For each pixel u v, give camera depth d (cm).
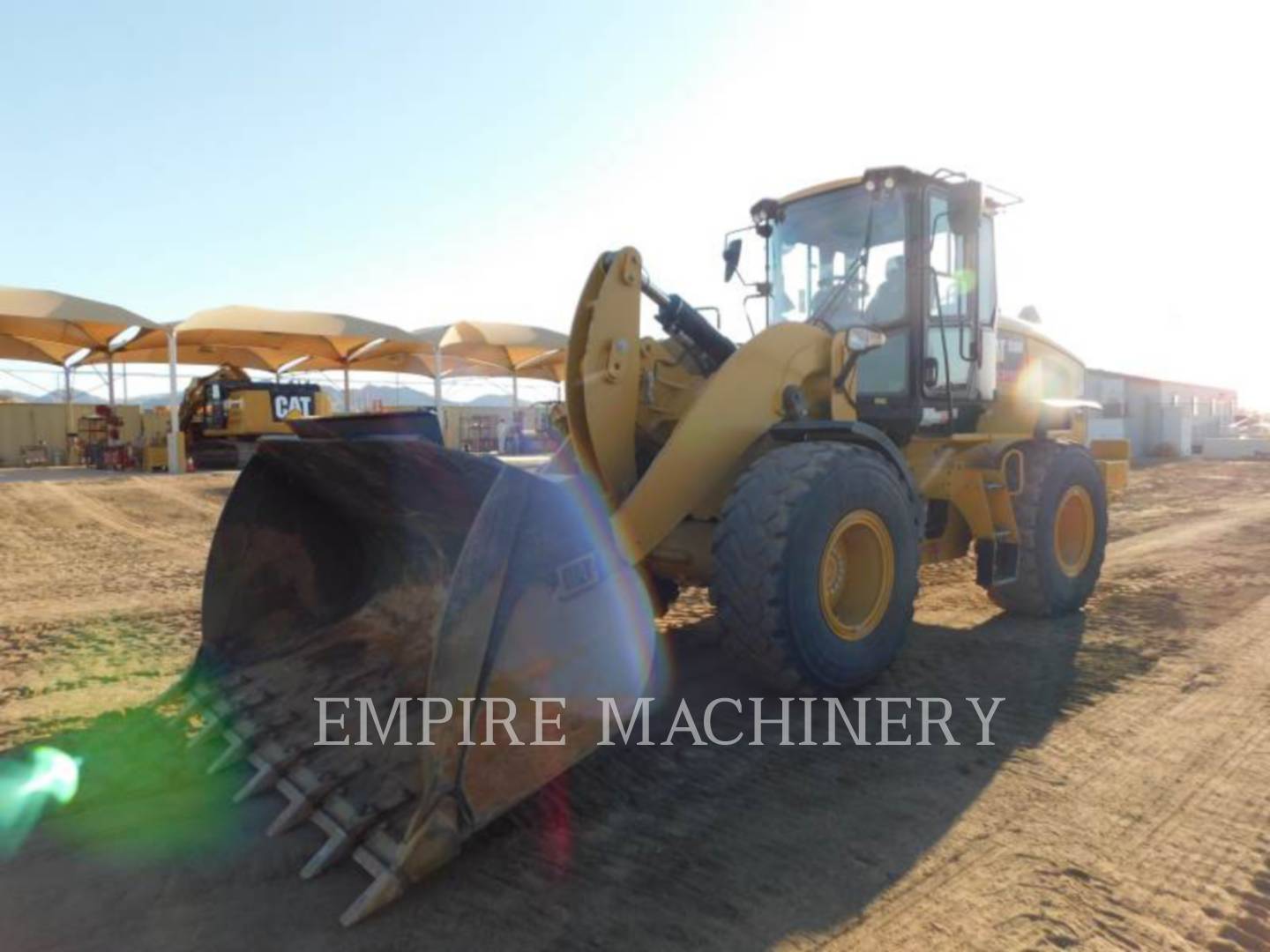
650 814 276
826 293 489
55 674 426
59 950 210
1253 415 5050
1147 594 608
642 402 384
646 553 334
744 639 340
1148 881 235
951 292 488
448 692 233
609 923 218
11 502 1181
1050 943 208
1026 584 523
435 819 230
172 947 211
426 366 3244
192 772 304
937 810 277
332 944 211
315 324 2147
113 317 1817
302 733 302
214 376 2155
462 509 312
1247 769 306
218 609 357
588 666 279
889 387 466
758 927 216
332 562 388
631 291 358
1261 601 582
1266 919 217
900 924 217
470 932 215
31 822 273
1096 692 389
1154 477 1911
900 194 460
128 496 1276
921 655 450
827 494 348
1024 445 547
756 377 380
